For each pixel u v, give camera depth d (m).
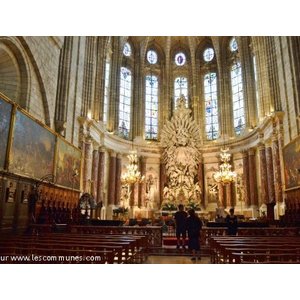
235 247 6.56
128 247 7.10
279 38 19.19
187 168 28.28
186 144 28.75
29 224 11.66
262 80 22.80
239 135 28.06
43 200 13.73
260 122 22.89
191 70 32.91
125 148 28.48
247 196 25.47
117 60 29.03
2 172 10.57
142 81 31.75
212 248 9.37
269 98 21.62
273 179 20.92
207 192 28.83
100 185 23.78
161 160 30.16
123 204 27.31
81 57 20.55
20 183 11.91
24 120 12.09
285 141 18.39
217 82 31.55
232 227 11.25
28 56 13.66
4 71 13.34
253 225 13.54
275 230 11.93
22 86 13.57
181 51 33.91
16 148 11.46
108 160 26.56
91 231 12.07
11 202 11.26
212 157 29.23
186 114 29.81
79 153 19.34
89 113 21.61
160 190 29.45
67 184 17.06
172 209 26.03
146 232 11.97
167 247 11.67
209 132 31.14
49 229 11.65
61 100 17.53
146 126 31.52
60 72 17.81
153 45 33.56
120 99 29.95
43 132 13.91
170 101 32.41
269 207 17.61
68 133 18.14
